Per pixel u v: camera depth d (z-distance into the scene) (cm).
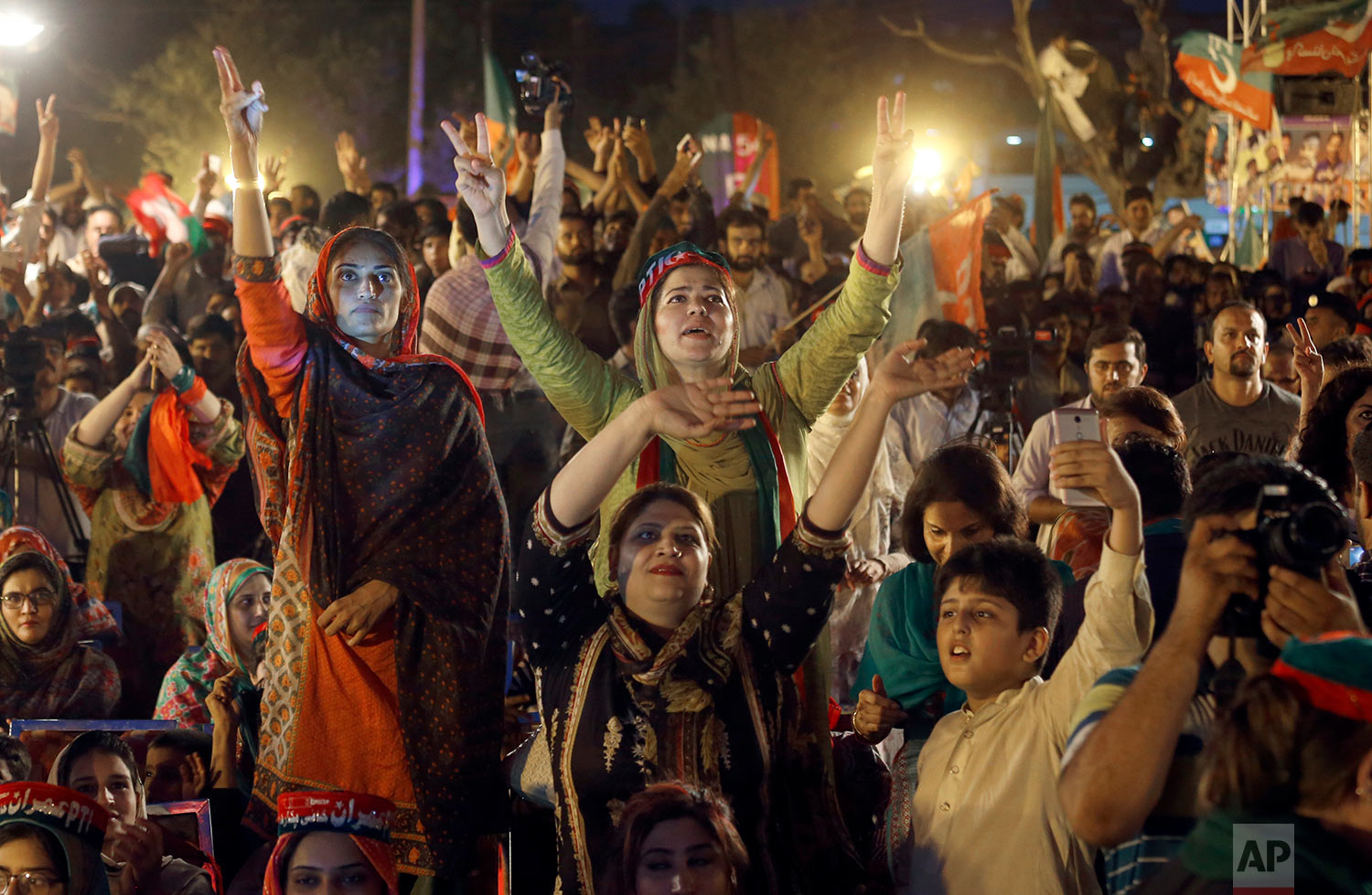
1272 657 215
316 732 325
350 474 331
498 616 338
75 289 853
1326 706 189
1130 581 247
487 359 530
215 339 667
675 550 276
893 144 333
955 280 630
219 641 423
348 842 277
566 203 765
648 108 3011
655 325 339
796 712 286
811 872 290
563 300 689
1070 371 696
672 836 240
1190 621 207
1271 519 203
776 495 331
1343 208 1162
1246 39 1102
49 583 421
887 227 333
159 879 312
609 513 333
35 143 1889
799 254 1005
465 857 325
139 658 531
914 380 262
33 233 897
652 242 702
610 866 248
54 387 635
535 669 286
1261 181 1208
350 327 342
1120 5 2548
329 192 2727
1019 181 2253
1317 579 203
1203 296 813
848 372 344
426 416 336
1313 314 645
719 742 269
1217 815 196
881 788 325
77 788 309
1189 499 215
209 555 547
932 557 323
